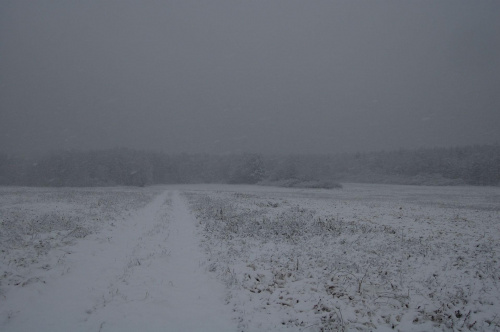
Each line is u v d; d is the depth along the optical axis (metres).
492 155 84.00
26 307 6.79
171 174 113.00
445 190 58.47
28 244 10.91
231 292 7.85
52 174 84.00
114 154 96.06
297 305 7.24
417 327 6.37
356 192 51.81
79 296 7.43
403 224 15.42
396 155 111.19
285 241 12.80
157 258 10.46
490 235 12.93
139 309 6.86
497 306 7.11
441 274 8.86
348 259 10.32
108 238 13.20
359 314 6.83
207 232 14.45
